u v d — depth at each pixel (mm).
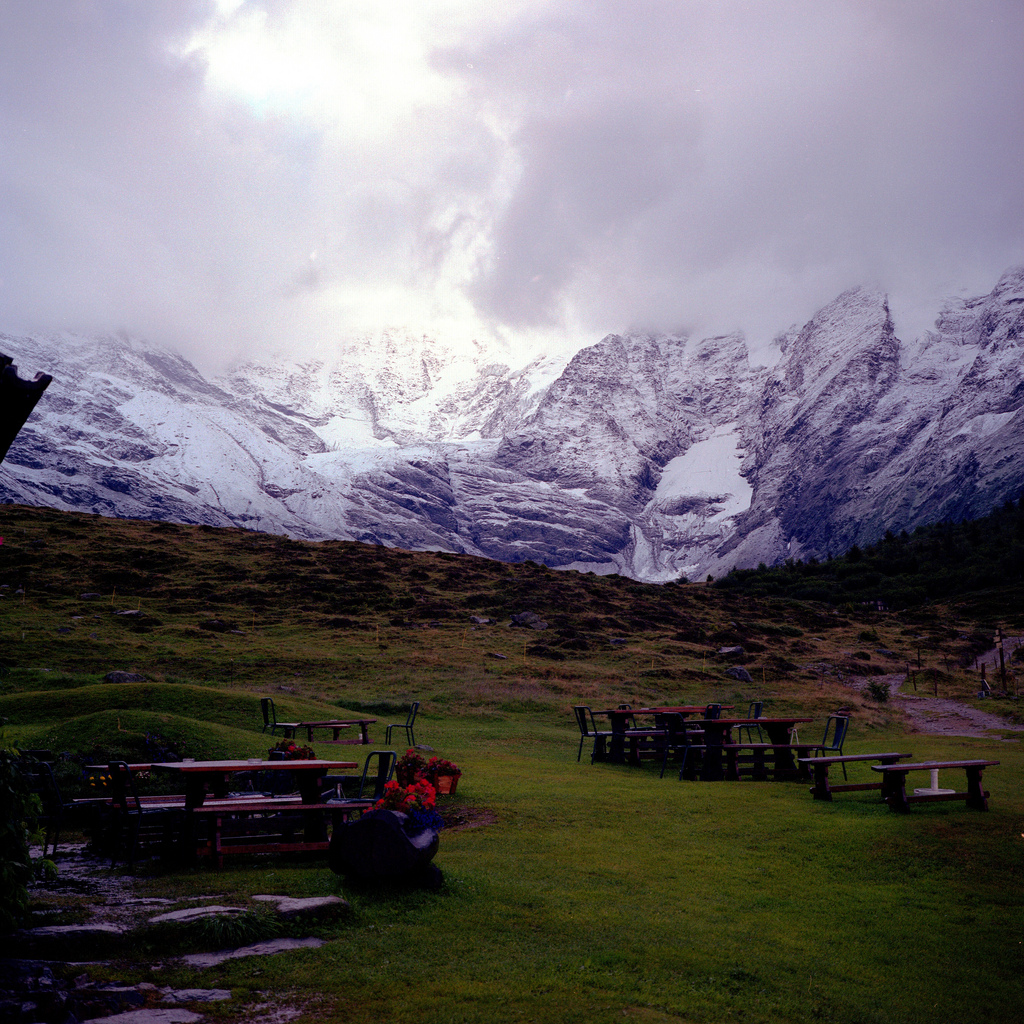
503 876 10289
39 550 71000
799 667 57969
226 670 43594
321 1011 6160
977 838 11945
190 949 7312
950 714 45594
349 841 9367
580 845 12328
